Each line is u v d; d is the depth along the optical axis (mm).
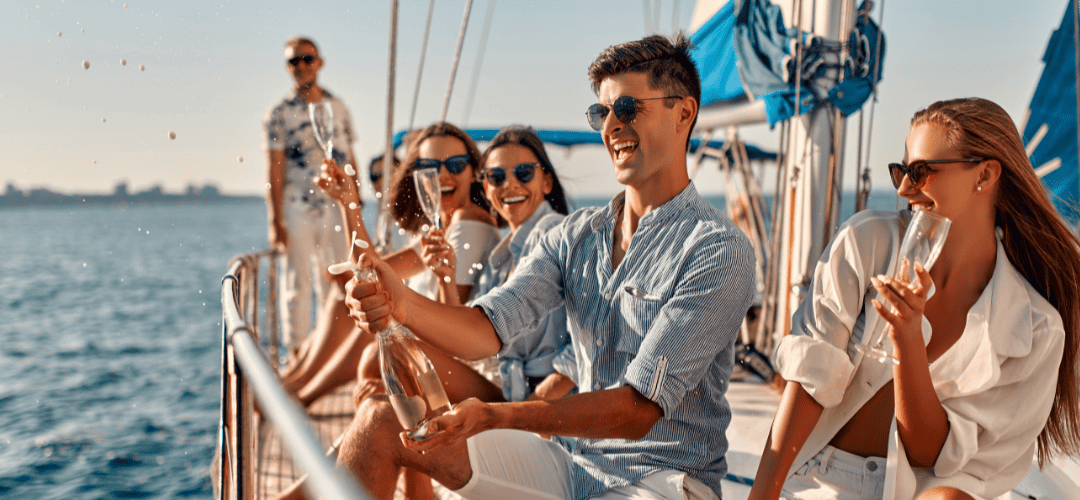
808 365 1532
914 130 1543
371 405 1646
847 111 2719
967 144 1458
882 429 1584
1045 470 1904
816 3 2787
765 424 2496
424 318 1594
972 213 1513
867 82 2688
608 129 1622
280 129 4438
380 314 1463
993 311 1492
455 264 2414
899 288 1310
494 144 2660
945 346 1561
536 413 1427
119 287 25797
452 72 3699
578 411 1460
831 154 2773
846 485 1586
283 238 4531
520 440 1743
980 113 1461
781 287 3064
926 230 1287
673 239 1629
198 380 10594
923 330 1539
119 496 5727
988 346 1479
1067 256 1514
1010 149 1476
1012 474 1557
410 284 3076
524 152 2611
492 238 2754
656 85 1586
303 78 4406
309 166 4512
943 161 1473
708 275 1553
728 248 1562
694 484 1606
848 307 1571
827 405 1543
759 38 2900
